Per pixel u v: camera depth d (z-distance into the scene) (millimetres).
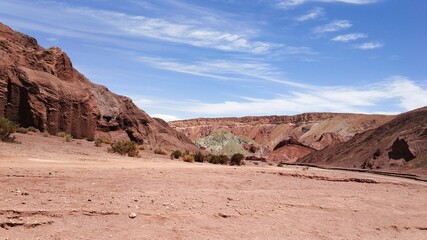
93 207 8984
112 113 58344
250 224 9914
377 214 13484
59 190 10383
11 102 42438
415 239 11281
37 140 30422
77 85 54062
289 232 9844
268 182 17656
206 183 14852
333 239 9961
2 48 46031
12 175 11602
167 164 24766
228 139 162000
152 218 8953
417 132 74188
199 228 8914
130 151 31000
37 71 46719
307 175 23391
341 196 15953
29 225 7465
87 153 26266
